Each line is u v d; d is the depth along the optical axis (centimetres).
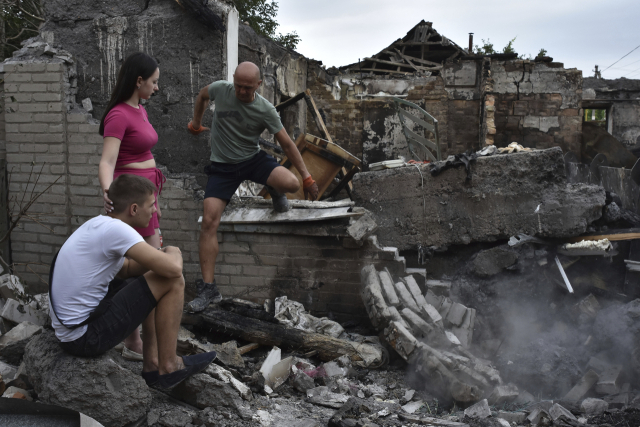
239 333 367
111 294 244
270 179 364
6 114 482
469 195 441
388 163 490
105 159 279
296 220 426
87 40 481
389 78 1420
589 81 2167
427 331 362
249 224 441
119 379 237
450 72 1370
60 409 201
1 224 486
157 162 479
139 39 471
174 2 466
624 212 449
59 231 482
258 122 347
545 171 426
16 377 284
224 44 458
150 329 266
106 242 225
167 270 231
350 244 428
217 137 361
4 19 971
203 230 374
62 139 473
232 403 271
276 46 941
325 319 412
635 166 494
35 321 366
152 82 301
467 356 355
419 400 330
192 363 271
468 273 440
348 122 1377
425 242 454
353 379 351
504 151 479
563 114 1321
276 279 446
